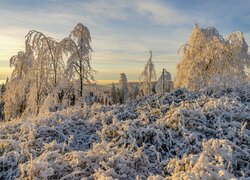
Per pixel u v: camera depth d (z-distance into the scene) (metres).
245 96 11.58
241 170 6.48
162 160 7.61
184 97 12.55
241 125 8.55
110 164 6.80
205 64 21.77
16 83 19.84
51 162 6.86
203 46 22.98
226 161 6.71
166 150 8.29
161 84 34.94
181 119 9.22
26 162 7.22
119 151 7.55
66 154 7.45
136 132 8.84
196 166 6.06
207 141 7.67
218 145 7.12
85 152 7.38
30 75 18.78
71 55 19.50
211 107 10.04
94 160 7.03
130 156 7.31
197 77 21.38
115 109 11.98
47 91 18.86
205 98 11.51
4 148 8.39
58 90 18.75
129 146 8.18
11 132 10.20
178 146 8.23
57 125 10.29
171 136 8.48
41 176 6.35
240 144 7.86
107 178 5.84
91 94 20.06
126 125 9.30
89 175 6.62
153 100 12.58
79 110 12.09
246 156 7.11
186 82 21.69
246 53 23.52
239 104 10.09
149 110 11.05
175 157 7.79
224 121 9.28
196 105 10.55
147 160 7.25
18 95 19.33
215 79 14.05
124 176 6.48
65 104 18.72
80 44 19.69
